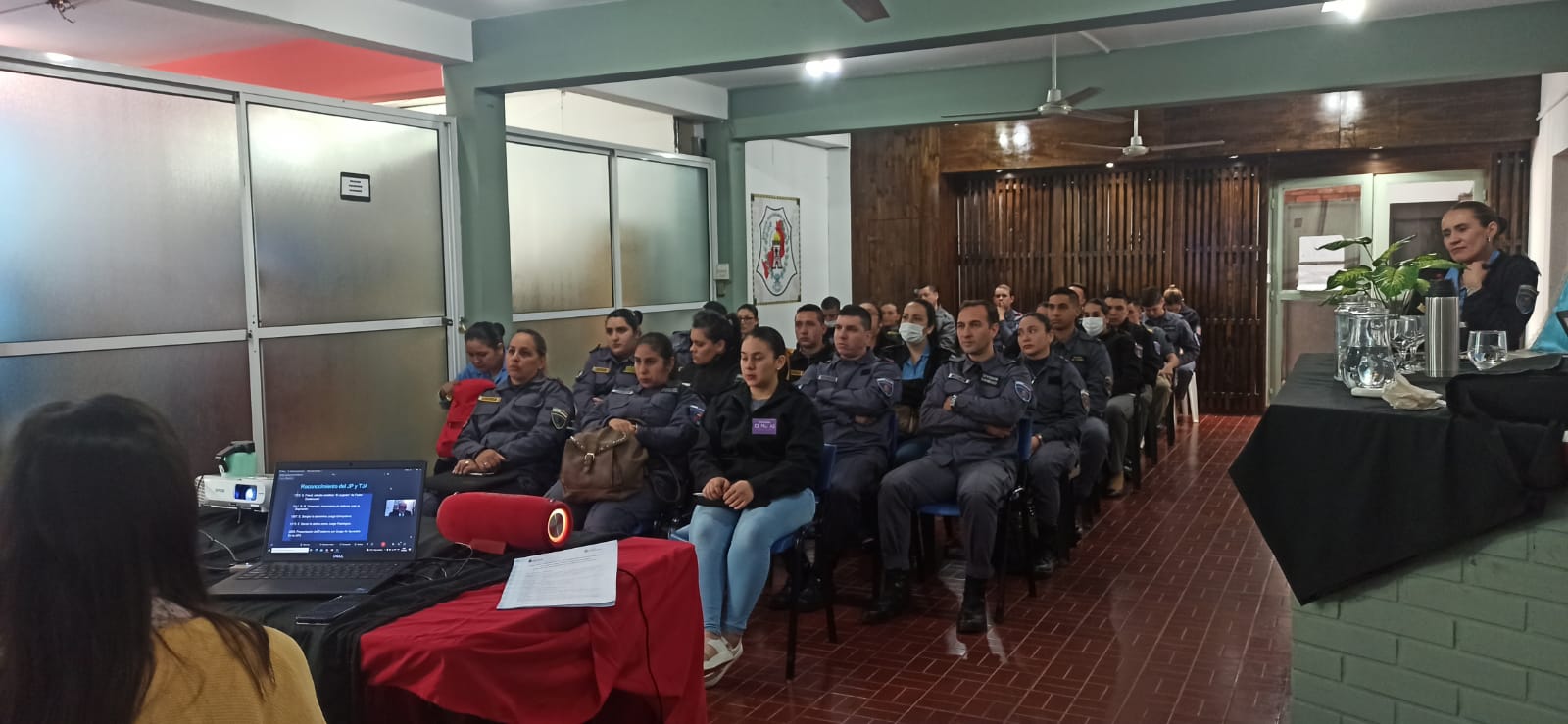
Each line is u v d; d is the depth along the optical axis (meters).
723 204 8.14
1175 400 8.42
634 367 4.34
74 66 4.02
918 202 10.61
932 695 3.35
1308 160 9.42
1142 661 3.61
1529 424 2.16
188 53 7.39
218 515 3.03
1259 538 5.36
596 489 3.73
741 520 3.53
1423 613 2.40
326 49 7.21
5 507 0.94
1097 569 4.82
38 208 3.93
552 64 5.49
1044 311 5.80
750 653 3.78
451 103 5.82
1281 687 3.35
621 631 2.20
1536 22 5.54
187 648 0.98
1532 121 8.08
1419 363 3.02
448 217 5.81
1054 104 6.18
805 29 4.94
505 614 2.04
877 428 4.55
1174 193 9.95
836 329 4.60
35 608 0.93
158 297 4.36
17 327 3.87
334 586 2.30
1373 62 5.91
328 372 5.17
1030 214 10.57
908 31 4.73
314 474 2.61
